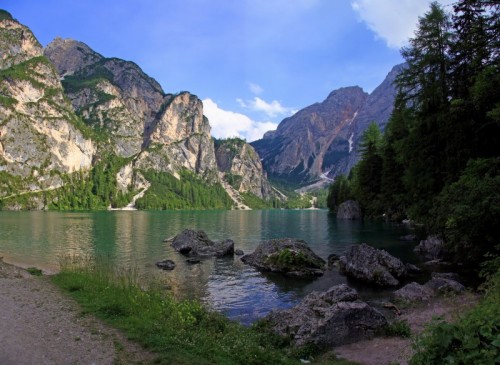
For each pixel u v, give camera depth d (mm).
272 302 22703
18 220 101250
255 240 57625
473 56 27406
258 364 11016
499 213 18656
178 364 9922
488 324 6566
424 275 28016
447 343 6754
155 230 73000
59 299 17031
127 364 9797
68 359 9945
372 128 86375
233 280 28734
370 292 24328
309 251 34531
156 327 12828
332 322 14469
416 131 35844
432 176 33125
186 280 28688
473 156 27781
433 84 35500
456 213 20766
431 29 36406
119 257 39062
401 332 14820
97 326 13070
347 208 100438
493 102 25516
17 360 9672
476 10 24359
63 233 64688
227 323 16328
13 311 14688
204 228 81188
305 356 13164
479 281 23797
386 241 48781
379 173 70750
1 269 26266
